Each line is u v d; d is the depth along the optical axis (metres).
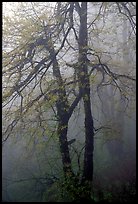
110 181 17.00
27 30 12.70
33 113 12.97
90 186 13.17
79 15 13.39
